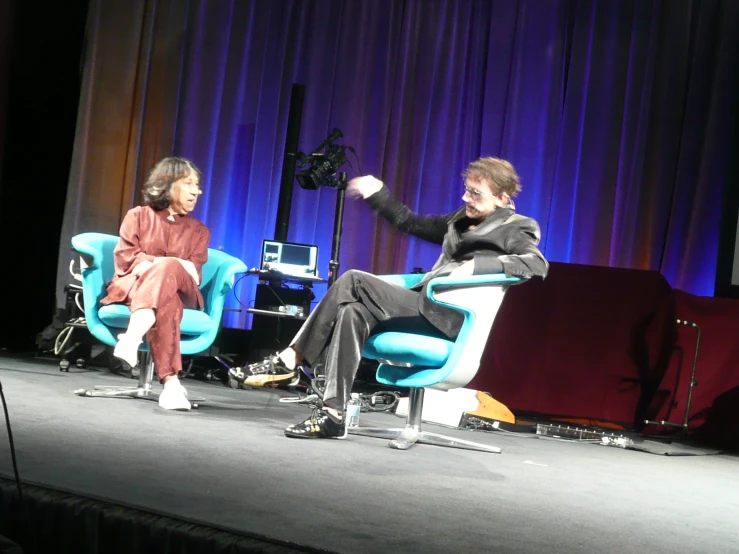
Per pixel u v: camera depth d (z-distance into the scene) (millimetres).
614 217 5340
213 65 5277
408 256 5531
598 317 4500
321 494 1822
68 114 5254
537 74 5457
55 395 3061
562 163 5441
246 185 5492
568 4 5484
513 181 2914
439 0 5555
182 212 3357
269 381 2844
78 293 4578
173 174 3309
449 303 2664
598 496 2244
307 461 2240
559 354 4500
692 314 4488
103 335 3168
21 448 1960
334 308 2791
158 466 1926
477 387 4551
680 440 4293
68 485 1624
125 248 3188
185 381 4488
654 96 5309
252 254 5426
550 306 4535
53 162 5254
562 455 3119
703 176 5133
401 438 2859
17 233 5230
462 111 5609
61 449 2002
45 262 5266
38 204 5250
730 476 3068
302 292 4859
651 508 2148
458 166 5590
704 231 5129
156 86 5168
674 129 5258
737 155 5016
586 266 4547
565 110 5449
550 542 1628
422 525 1638
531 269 2711
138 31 5098
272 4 5473
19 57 5105
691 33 5324
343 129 5426
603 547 1643
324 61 5465
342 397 2750
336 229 4656
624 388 4461
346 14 5457
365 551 1402
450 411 3809
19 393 2996
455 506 1864
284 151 5387
